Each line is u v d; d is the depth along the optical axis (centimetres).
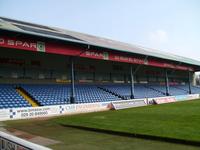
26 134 1104
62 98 2394
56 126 1334
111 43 3125
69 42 2072
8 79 2402
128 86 3734
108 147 822
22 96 2134
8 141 573
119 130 1095
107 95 3003
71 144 879
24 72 2539
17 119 1661
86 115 1844
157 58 3169
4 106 1833
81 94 2716
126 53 2684
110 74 3572
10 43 1750
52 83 2786
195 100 3512
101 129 1141
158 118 1502
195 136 909
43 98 2245
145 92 3672
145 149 783
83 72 3173
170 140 890
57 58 2827
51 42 2000
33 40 1880
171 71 4750
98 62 3297
